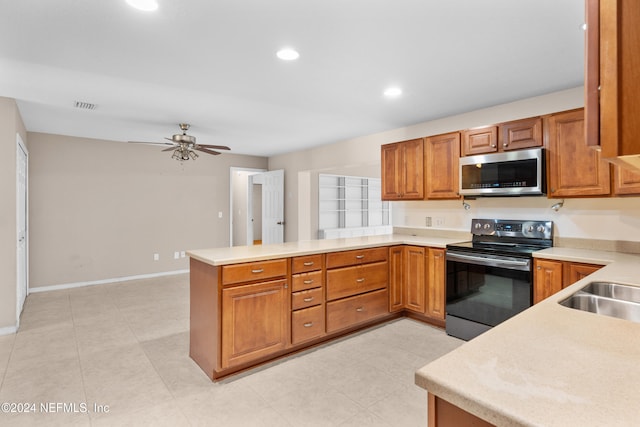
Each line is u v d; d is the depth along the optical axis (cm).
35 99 343
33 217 487
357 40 226
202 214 646
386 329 342
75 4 185
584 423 61
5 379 243
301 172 658
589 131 59
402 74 282
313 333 290
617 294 167
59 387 233
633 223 274
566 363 85
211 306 244
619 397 70
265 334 260
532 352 92
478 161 322
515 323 114
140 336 323
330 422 197
